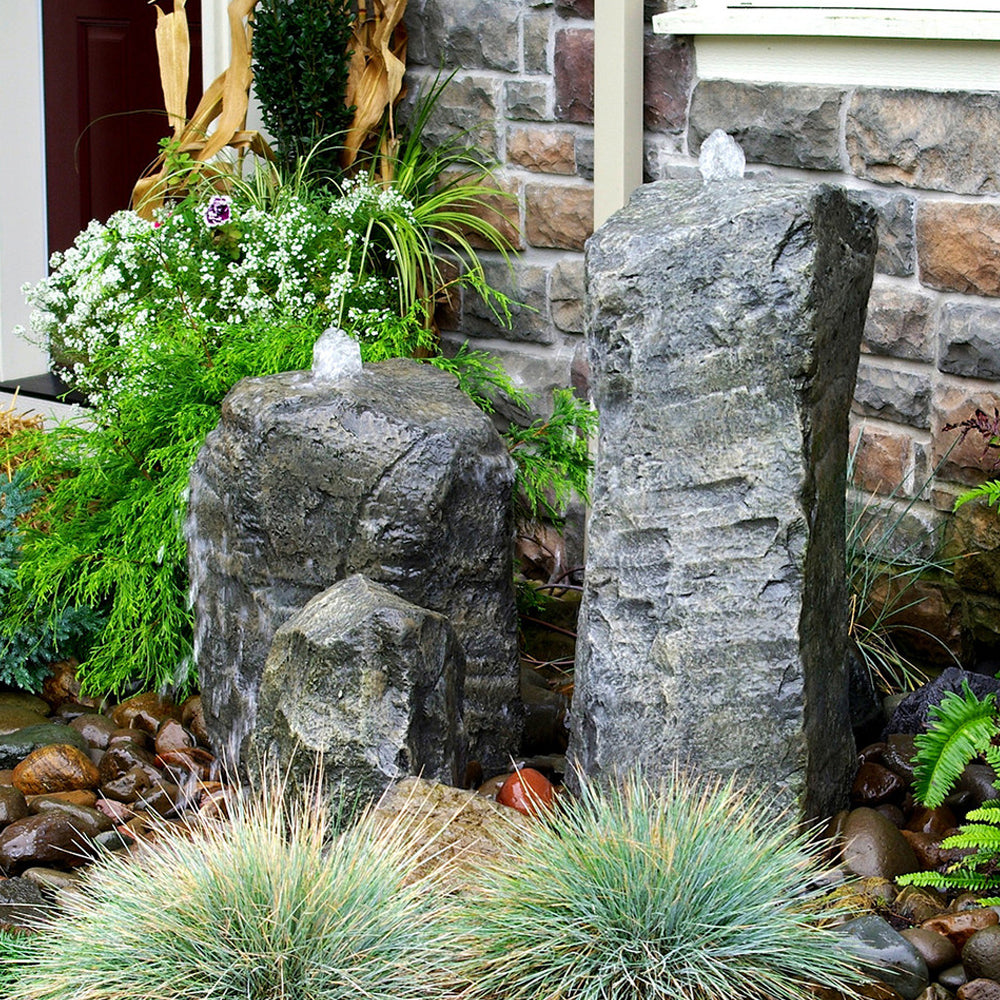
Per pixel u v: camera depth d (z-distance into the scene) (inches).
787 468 113.2
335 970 96.0
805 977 98.8
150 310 185.3
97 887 107.0
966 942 103.9
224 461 135.3
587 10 185.3
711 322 113.3
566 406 166.4
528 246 199.6
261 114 216.1
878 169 160.7
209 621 141.9
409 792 114.4
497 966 98.6
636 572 118.3
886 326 163.2
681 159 181.3
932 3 153.9
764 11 165.6
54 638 160.4
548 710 147.6
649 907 98.2
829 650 123.0
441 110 204.8
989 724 117.1
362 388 133.3
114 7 253.6
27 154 253.3
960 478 158.7
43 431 181.9
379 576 128.3
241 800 118.4
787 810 116.0
